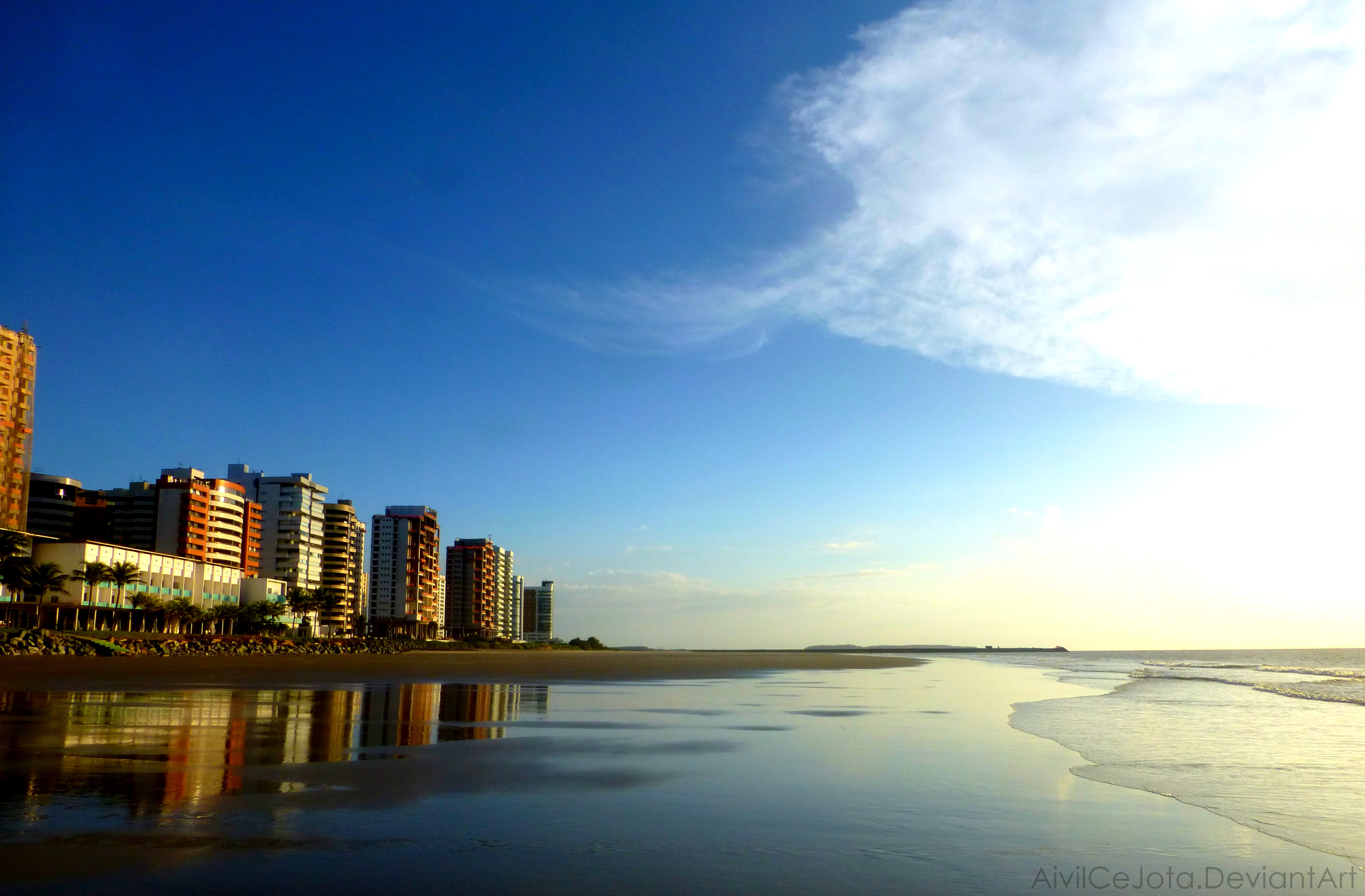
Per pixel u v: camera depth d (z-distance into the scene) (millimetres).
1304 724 25844
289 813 11406
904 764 16594
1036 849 10164
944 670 80562
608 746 18750
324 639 185750
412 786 13562
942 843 10359
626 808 12055
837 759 17219
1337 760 17984
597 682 48469
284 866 8938
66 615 143375
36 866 8820
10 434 158250
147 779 13789
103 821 10805
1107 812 12367
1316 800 13453
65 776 14031
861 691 42156
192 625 167375
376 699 32438
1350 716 28844
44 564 138125
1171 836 10977
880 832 10836
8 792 12602
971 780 14906
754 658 127812
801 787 13930
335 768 15258
